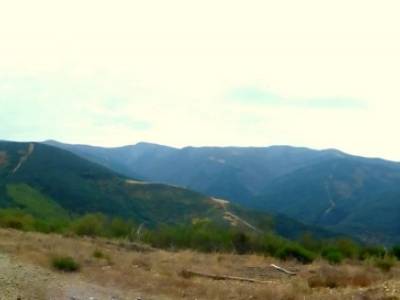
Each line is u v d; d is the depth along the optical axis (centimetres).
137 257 2930
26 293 1595
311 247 4231
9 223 4384
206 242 4184
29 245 2789
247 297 1888
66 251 2725
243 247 4153
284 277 2608
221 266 2941
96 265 2425
